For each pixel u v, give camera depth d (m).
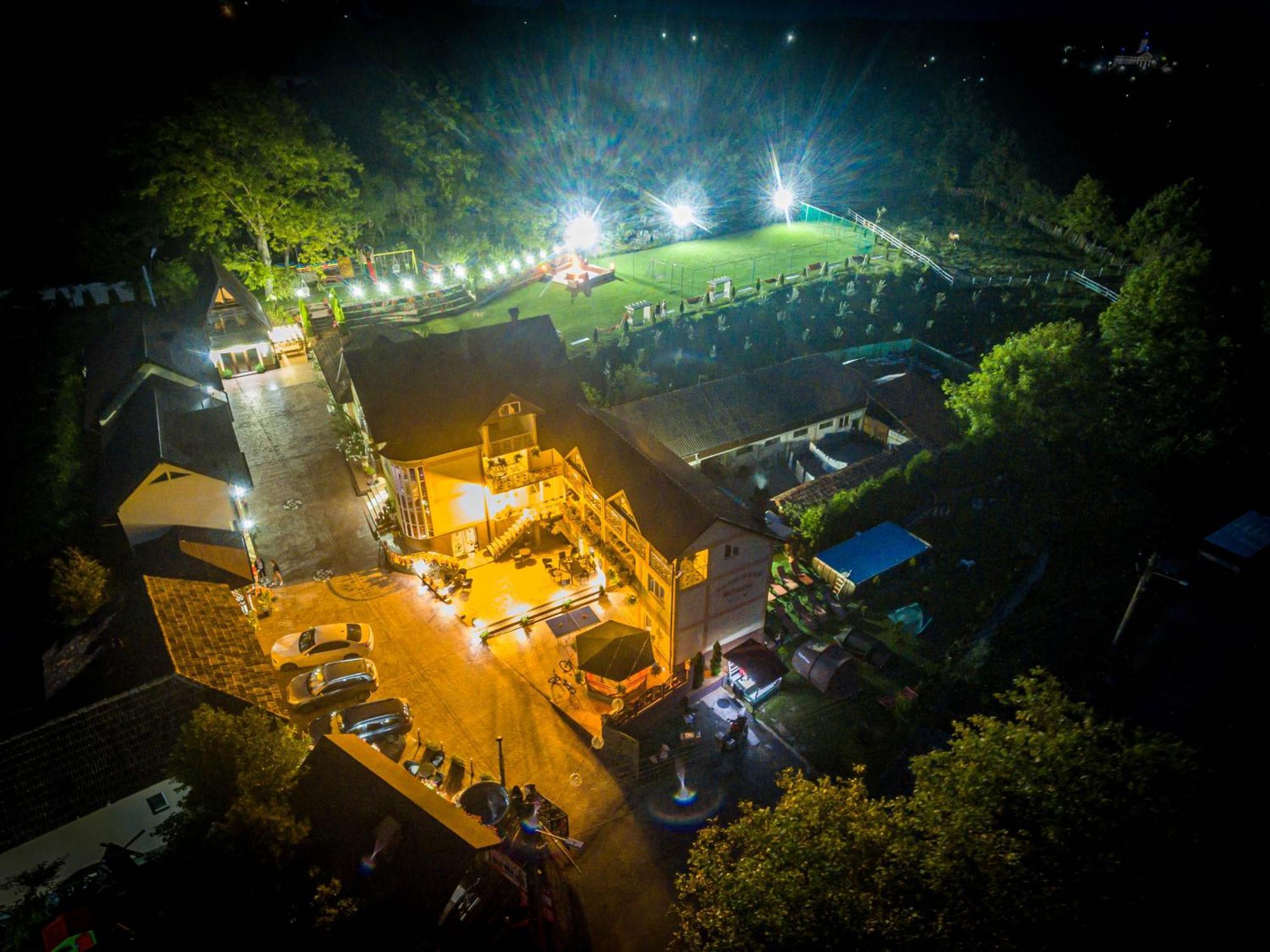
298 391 53.00
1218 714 32.53
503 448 38.59
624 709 31.22
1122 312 50.34
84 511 39.97
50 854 24.72
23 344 55.38
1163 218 74.19
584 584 38.91
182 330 50.53
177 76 72.88
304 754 25.16
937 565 40.84
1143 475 46.41
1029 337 47.78
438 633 35.88
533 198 78.88
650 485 33.56
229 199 59.78
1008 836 17.53
